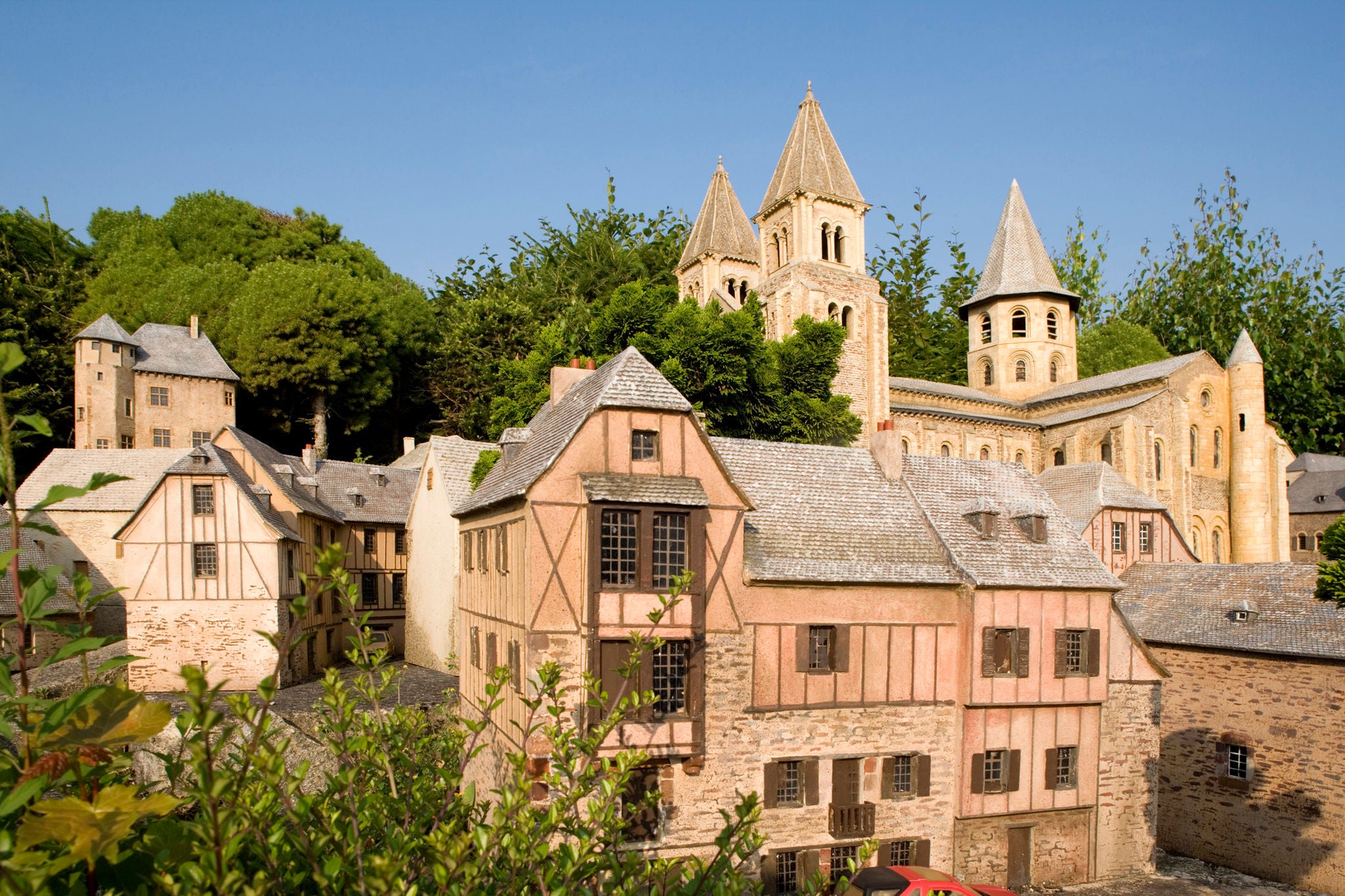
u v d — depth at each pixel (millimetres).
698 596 19500
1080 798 23312
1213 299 77938
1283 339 75438
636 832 19328
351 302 54906
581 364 25781
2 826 5895
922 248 83938
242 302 55000
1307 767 24766
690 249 64125
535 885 7078
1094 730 23625
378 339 57062
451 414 60500
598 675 18609
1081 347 71500
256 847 6070
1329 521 66375
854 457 25578
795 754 20797
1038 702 22766
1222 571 30922
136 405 52469
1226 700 27141
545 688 8359
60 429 53062
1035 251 64625
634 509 19203
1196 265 80500
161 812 5305
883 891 16828
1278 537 59375
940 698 22188
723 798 20109
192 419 53562
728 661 20328
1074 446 56844
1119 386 57156
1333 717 24266
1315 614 26172
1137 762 24125
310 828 7055
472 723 8422
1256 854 25812
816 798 20922
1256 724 26219
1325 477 68688
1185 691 28469
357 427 57594
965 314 68312
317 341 53594
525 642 19078
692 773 19734
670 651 19578
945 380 75312
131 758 6059
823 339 40750
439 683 33188
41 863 4961
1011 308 63906
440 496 37312
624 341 37781
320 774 24828
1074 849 23375
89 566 42469
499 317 60125
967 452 57031
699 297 62312
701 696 19438
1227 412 59312
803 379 40500
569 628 19078
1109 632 23875
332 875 5898
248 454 35469
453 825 7262
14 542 5664
